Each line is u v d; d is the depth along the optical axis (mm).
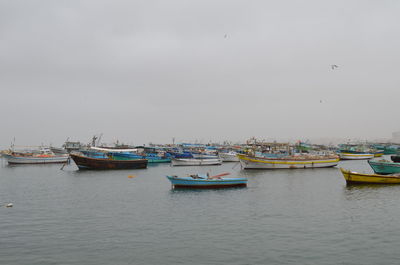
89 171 78125
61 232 26391
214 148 142625
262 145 94312
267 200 38906
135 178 63625
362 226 27469
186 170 81938
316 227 27266
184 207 35406
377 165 57750
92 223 29109
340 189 46531
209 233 25906
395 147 155250
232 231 26359
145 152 123875
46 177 65812
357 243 23328
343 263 19969
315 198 39906
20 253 21797
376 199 38594
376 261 20234
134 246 23078
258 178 61031
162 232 26281
